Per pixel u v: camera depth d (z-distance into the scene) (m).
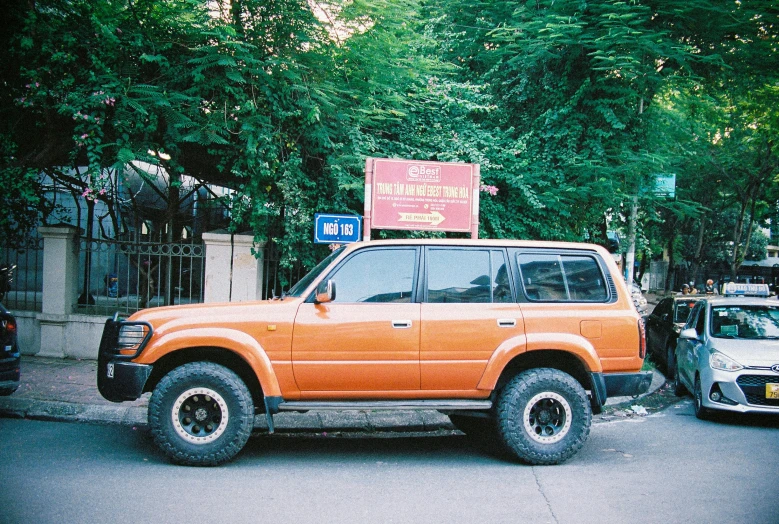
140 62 8.74
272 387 5.17
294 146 9.36
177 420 5.13
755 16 10.78
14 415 6.79
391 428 6.87
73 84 8.52
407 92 11.12
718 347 7.64
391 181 8.46
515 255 5.75
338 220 8.66
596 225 12.67
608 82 11.20
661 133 11.91
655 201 12.50
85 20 8.55
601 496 4.62
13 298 10.30
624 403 8.44
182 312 5.33
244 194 9.16
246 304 5.45
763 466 5.51
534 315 5.52
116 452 5.58
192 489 4.61
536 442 5.40
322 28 8.93
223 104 8.77
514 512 4.25
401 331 5.34
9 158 8.98
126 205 12.35
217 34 8.11
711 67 11.66
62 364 9.12
